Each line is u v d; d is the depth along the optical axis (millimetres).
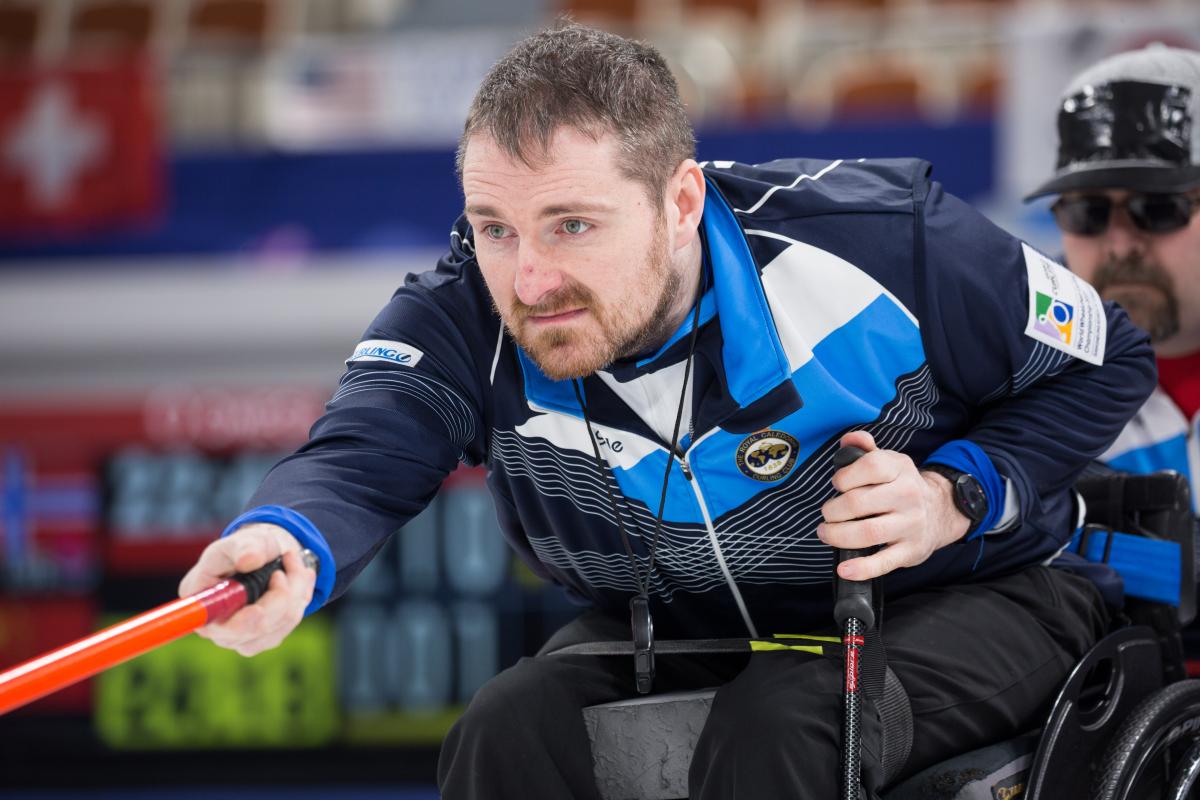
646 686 5840
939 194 6246
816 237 5938
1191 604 6855
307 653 14234
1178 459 8273
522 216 5086
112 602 14828
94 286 16625
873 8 21688
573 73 5113
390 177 16688
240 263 16672
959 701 5711
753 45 20266
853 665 5273
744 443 5871
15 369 16703
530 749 5633
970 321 5973
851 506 5453
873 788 5355
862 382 5938
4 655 14797
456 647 14102
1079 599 6348
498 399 6012
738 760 5254
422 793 13969
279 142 17484
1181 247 7766
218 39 21906
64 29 22031
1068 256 8094
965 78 19453
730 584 6250
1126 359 6414
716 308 5828
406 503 5660
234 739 14273
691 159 5523
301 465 5492
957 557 6246
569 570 6602
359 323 16438
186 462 15023
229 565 4762
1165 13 14836
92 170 16812
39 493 15039
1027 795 5637
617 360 5781
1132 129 7672
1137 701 6223
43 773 14367
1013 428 6191
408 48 17359
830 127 15906
